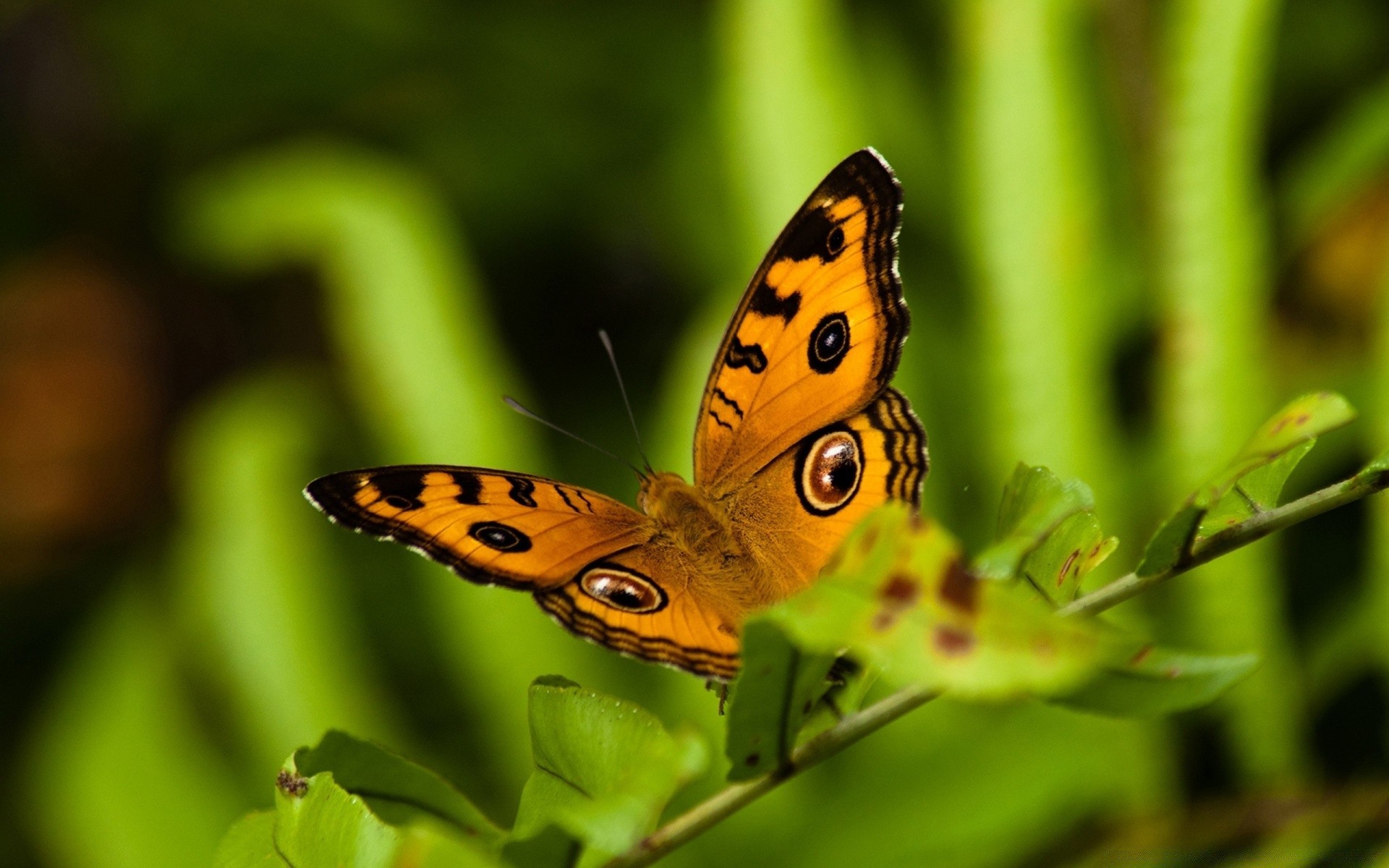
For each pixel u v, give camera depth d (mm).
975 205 496
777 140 501
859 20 544
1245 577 474
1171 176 484
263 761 508
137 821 510
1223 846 449
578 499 437
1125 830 464
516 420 515
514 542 439
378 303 515
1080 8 510
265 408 534
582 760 405
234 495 521
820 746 398
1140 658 390
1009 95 493
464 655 507
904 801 479
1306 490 493
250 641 511
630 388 567
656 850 398
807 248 432
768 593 436
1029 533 397
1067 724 478
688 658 436
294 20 572
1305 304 513
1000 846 473
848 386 435
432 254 517
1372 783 446
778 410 439
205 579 517
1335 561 495
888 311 431
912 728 487
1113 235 513
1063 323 489
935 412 514
